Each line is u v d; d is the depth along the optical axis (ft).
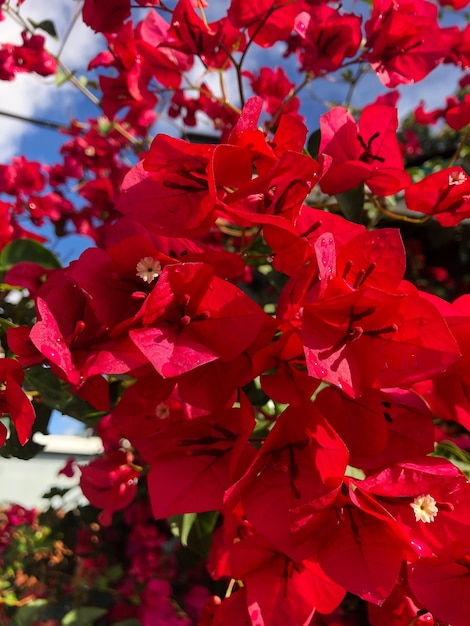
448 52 0.88
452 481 0.51
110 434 0.92
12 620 1.77
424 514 0.49
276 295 1.17
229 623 0.56
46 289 0.61
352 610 1.16
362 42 0.89
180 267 0.47
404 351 0.48
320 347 0.47
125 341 0.51
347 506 0.50
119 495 0.86
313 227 0.56
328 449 0.48
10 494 3.73
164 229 0.54
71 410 0.82
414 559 0.47
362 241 0.52
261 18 0.79
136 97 0.97
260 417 0.86
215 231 1.15
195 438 0.53
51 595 1.88
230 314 0.50
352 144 0.70
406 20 0.79
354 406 0.54
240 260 0.54
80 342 0.53
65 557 2.00
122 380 0.85
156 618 1.47
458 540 0.50
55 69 1.21
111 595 1.78
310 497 0.48
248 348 0.53
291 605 0.53
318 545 0.48
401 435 0.54
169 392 0.53
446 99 1.38
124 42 0.96
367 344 0.49
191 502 0.50
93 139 1.43
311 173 0.51
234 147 0.50
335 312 0.48
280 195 0.53
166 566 1.66
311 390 0.50
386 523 0.48
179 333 0.50
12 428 0.79
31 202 1.31
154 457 0.56
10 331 0.58
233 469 0.47
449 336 0.47
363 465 0.52
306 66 0.92
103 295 0.53
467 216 0.74
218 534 0.74
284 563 0.54
